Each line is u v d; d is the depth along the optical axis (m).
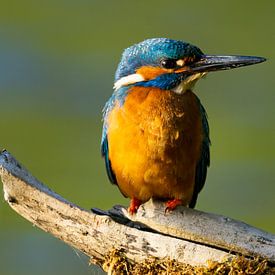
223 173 19.69
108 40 23.97
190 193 11.73
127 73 11.79
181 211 10.85
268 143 20.47
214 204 19.08
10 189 10.40
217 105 22.03
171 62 11.56
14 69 22.62
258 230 10.51
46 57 23.08
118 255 10.59
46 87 22.30
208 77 22.56
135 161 11.34
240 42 24.50
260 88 22.28
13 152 20.05
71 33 24.08
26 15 24.38
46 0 24.77
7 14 24.33
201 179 12.38
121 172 11.58
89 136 20.72
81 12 24.78
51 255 17.83
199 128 11.54
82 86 22.31
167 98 11.40
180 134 11.28
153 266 10.53
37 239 18.06
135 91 11.51
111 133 11.52
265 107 21.69
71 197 18.78
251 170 19.70
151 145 11.23
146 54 11.62
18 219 18.27
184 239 10.80
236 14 24.98
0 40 23.48
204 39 24.59
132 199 11.68
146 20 24.61
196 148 11.51
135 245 10.52
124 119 11.32
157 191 11.53
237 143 20.55
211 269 10.38
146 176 11.38
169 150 11.27
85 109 21.69
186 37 24.59
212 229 10.62
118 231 10.50
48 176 19.30
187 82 11.60
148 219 10.96
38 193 10.41
